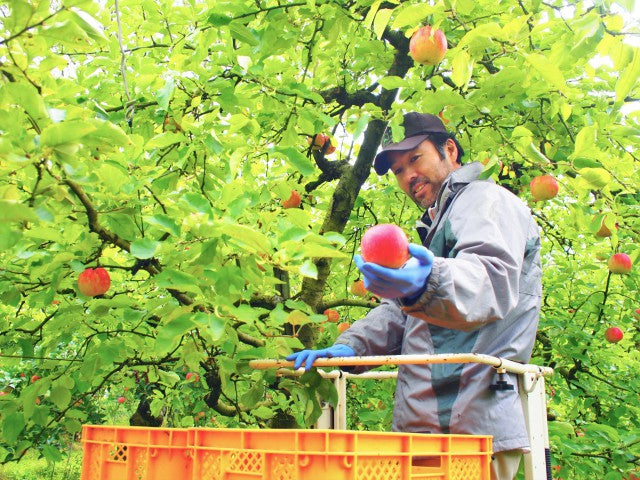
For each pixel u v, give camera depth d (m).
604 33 1.70
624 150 2.97
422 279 1.36
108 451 1.42
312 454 1.08
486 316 1.44
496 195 1.79
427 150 2.32
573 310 5.05
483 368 1.70
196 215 1.70
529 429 1.62
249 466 1.17
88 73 3.15
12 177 1.96
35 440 3.15
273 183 2.41
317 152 3.72
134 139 2.06
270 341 2.54
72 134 1.28
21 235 1.35
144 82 2.36
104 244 2.21
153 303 2.43
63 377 2.70
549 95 2.62
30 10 1.32
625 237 4.14
